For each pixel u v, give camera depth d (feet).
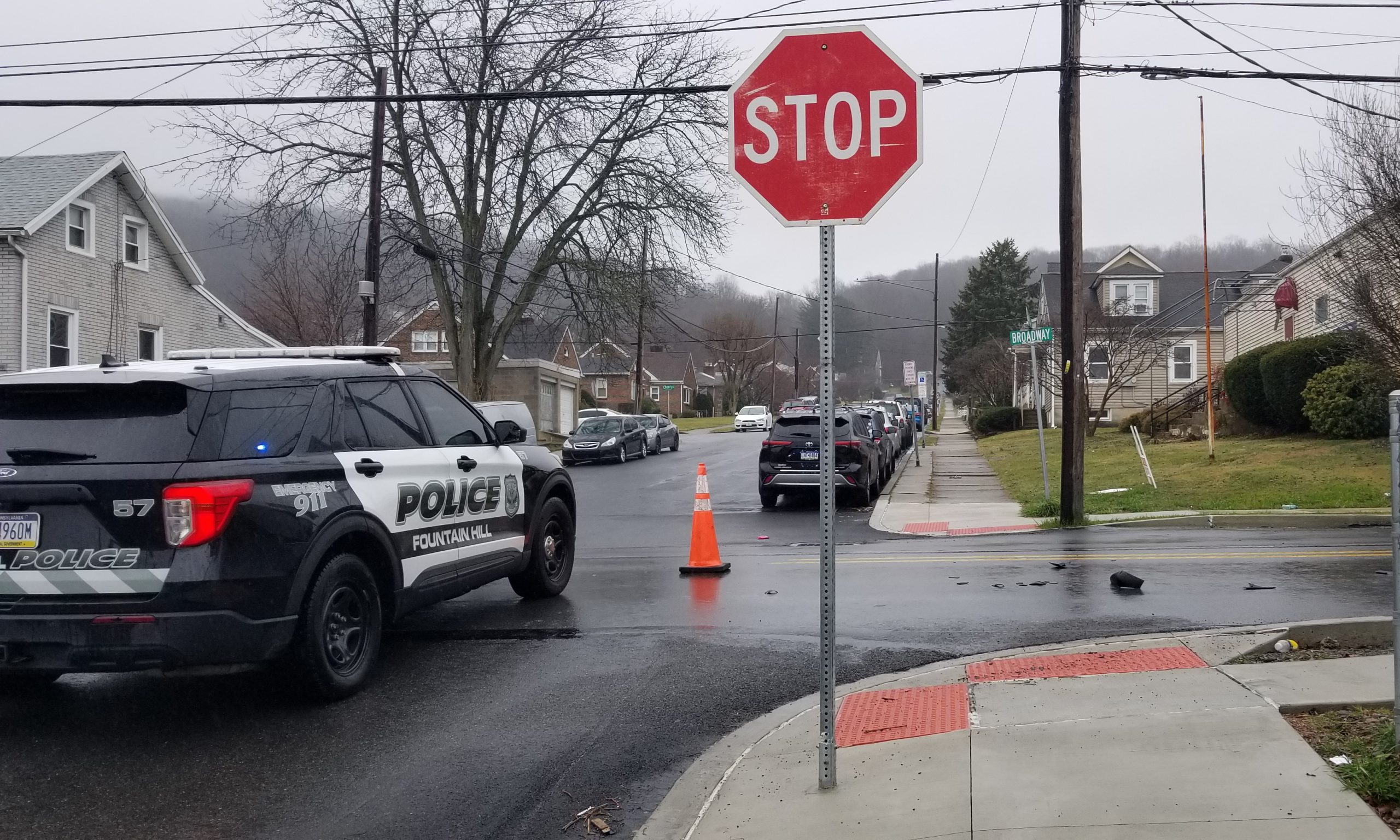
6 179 86.38
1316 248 62.13
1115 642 22.34
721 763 17.13
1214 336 139.33
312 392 21.09
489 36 102.89
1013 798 14.02
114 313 90.68
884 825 13.70
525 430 28.04
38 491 18.01
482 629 26.61
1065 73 47.42
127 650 17.63
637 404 179.73
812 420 62.54
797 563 37.42
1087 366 117.19
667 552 43.37
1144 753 15.25
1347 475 56.18
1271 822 12.58
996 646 23.79
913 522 52.60
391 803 15.70
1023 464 85.15
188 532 17.87
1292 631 21.65
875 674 21.95
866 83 14.29
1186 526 47.52
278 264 130.31
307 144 102.53
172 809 15.46
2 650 17.80
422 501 23.31
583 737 18.57
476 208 114.21
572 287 110.01
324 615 20.01
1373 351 58.39
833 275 14.46
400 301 114.62
